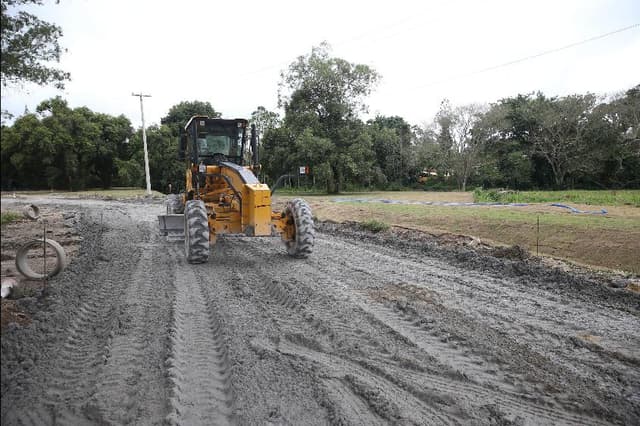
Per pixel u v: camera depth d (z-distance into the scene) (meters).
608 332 5.03
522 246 10.01
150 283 6.95
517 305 5.97
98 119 42.31
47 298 5.80
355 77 36.44
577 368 4.16
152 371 4.00
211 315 5.53
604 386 3.83
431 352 4.46
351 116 37.44
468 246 10.05
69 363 4.12
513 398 3.65
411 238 11.48
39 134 34.38
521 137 41.91
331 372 4.04
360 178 38.25
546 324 5.27
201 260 8.34
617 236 9.13
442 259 8.98
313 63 35.88
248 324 5.18
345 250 10.01
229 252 9.75
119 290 6.52
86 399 3.54
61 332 4.81
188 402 3.52
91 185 45.22
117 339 4.68
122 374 3.92
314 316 5.43
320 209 18.25
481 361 4.28
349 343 4.66
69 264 7.97
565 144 37.91
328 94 36.25
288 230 9.27
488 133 39.66
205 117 10.02
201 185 10.04
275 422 3.28
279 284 6.87
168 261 8.67
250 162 10.48
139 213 18.66
